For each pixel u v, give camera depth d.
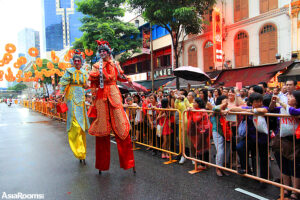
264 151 3.70
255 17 12.66
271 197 3.37
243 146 3.81
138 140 6.57
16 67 15.47
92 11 21.20
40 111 21.59
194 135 4.77
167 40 19.55
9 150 6.47
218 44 14.06
